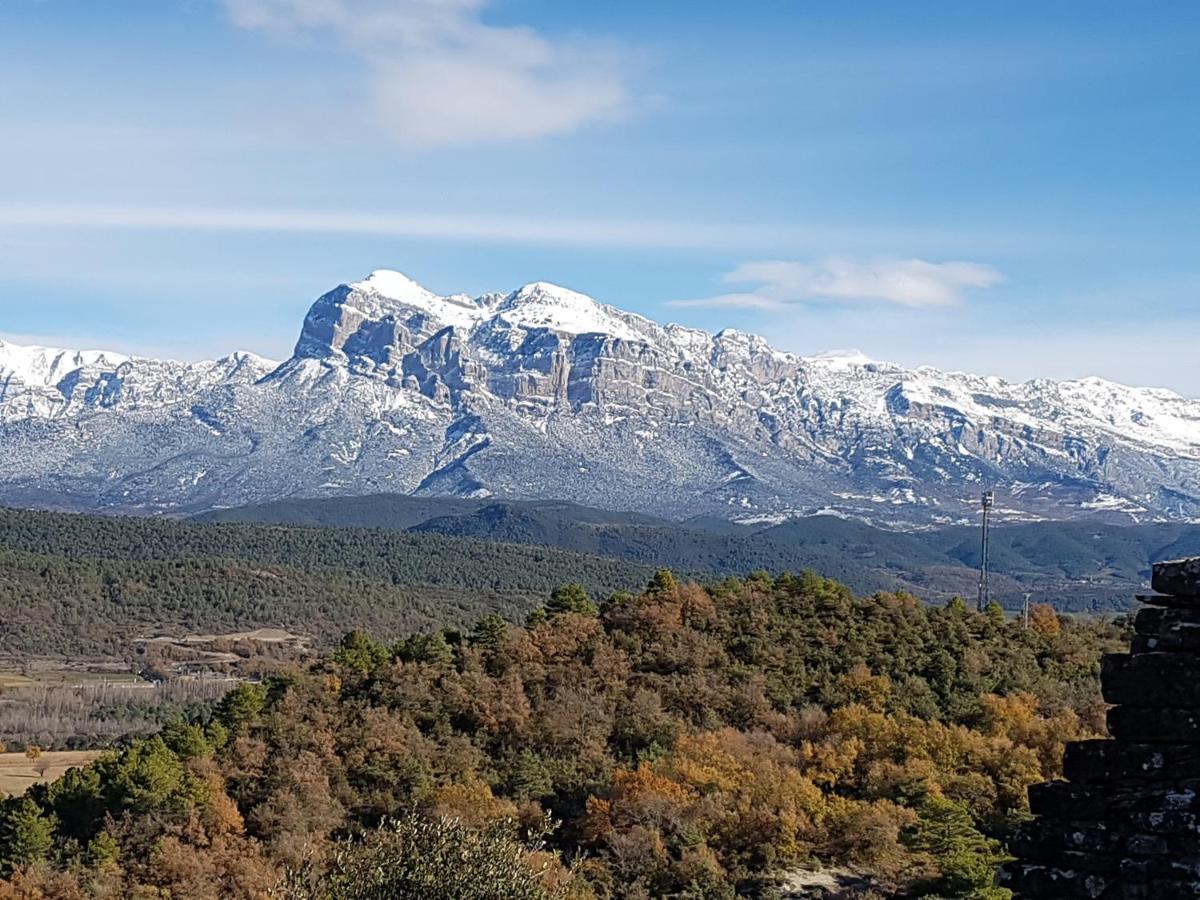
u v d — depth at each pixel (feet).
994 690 267.59
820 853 212.43
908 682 272.51
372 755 249.75
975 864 185.78
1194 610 53.31
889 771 229.86
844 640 299.58
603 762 241.76
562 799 232.53
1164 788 51.37
